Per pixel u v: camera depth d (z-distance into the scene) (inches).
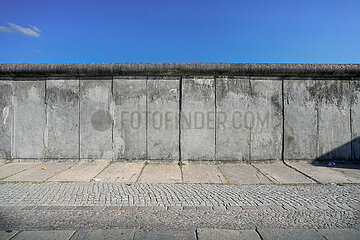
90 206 138.0
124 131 242.2
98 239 104.1
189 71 236.1
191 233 109.7
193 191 163.9
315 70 237.1
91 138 243.3
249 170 217.3
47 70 238.2
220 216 126.6
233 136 242.1
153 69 236.4
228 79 242.4
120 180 187.9
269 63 239.8
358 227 115.6
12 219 122.3
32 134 245.4
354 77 246.4
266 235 107.9
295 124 244.5
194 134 241.1
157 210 133.6
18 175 199.2
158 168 221.6
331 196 154.6
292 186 176.1
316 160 244.7
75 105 244.2
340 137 245.3
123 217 125.0
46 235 106.9
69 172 208.1
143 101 242.4
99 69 237.1
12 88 247.0
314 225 117.4
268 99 244.2
